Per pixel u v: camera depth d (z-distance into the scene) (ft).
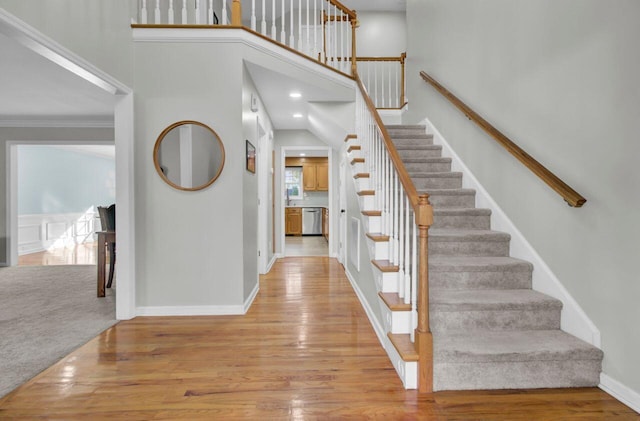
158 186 9.64
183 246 9.71
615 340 5.54
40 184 23.50
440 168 11.73
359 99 12.61
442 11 12.69
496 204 9.12
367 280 9.64
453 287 7.43
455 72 11.60
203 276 9.75
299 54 11.44
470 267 7.38
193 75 9.66
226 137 9.74
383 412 5.27
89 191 28.32
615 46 5.43
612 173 5.52
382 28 21.77
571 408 5.30
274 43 10.66
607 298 5.69
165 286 9.70
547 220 7.14
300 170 34.94
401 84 19.22
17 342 7.79
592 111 5.90
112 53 8.54
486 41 9.57
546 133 7.11
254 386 6.00
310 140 19.58
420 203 5.81
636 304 5.18
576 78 6.27
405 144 13.33
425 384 5.79
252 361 6.92
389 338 6.67
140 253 9.64
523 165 7.93
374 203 9.66
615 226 5.50
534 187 7.54
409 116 17.03
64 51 6.91
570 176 6.44
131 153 9.32
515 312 6.63
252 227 11.47
